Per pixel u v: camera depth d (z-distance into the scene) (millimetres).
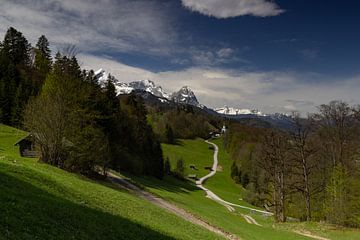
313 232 58781
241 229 52531
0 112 121938
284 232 57500
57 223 21312
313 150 68188
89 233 22453
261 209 122875
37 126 63562
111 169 95875
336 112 72312
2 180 25766
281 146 69938
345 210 66000
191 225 42562
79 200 30797
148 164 130625
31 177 30906
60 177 39844
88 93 74750
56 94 64812
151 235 28594
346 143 71188
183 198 85625
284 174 73375
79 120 67750
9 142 84188
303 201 78750
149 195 67750
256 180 143875
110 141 103312
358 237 55969
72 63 74938
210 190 154625
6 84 126812
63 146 65000
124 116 125875
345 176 68188
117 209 33625
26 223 18953
